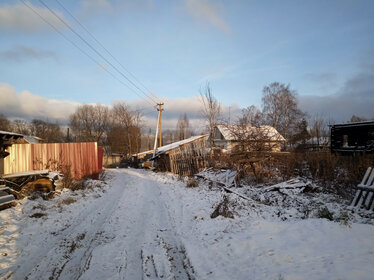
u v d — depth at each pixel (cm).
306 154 1436
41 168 1273
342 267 333
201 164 1853
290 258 391
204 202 898
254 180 1279
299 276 324
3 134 845
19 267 433
